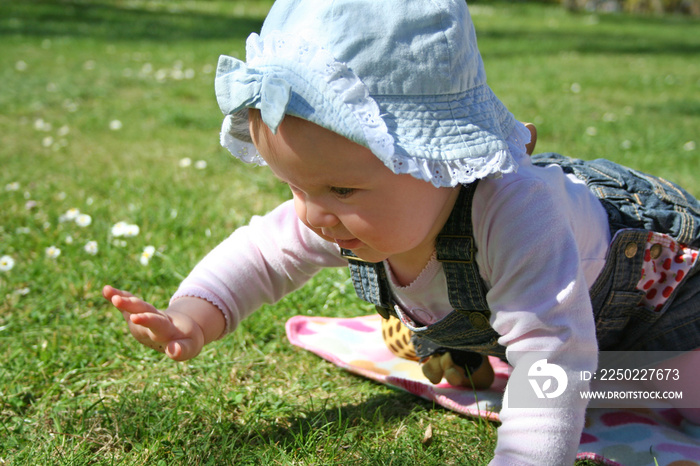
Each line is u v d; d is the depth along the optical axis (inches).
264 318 87.7
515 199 53.0
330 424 66.9
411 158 47.4
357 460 61.2
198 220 120.1
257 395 72.9
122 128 193.5
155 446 62.7
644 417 68.8
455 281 57.1
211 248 109.2
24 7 498.9
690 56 393.7
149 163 159.2
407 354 79.0
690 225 64.8
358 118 45.9
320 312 93.1
